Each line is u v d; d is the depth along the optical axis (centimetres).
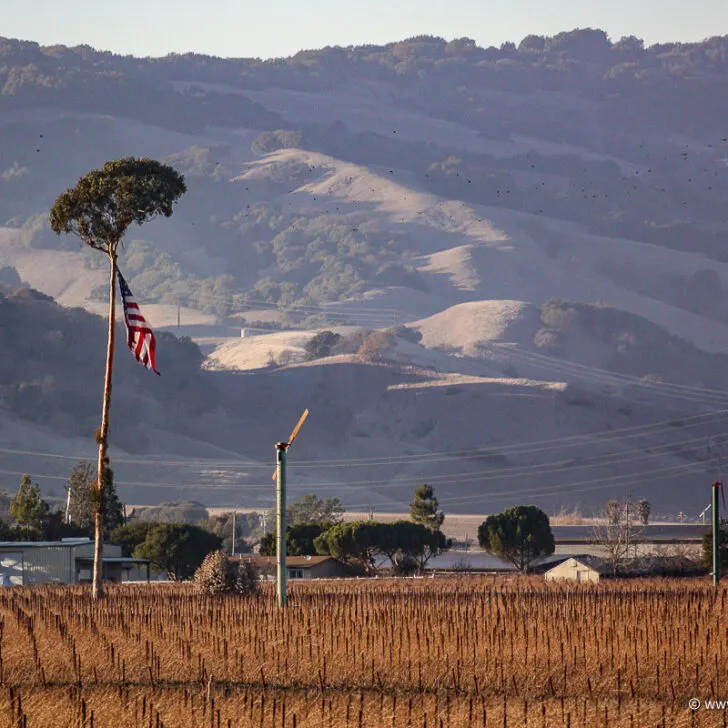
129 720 12231
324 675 14925
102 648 17025
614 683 14625
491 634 18475
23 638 18250
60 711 12600
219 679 15200
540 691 14412
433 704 13262
